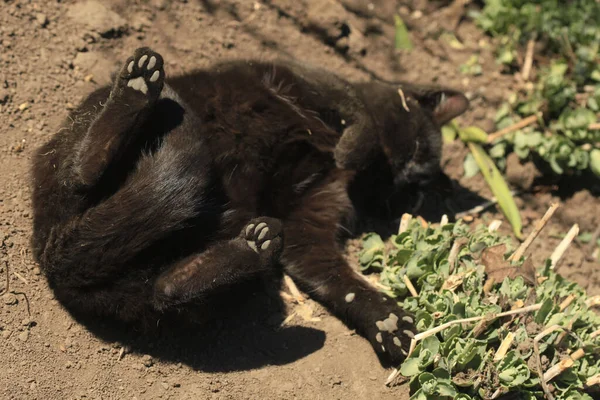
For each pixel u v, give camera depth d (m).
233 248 4.60
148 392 4.67
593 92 7.26
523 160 6.98
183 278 4.50
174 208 4.48
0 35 5.83
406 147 6.04
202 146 4.75
